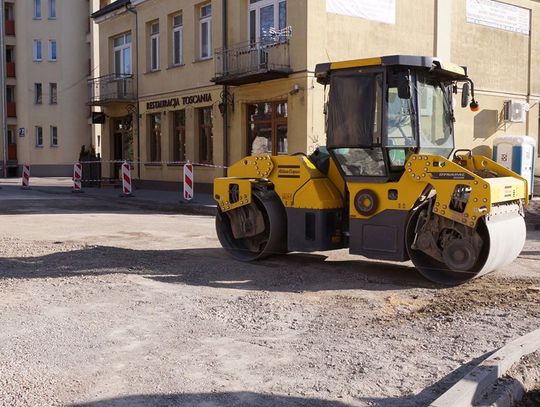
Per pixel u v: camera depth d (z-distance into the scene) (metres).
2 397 4.61
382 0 21.16
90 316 6.80
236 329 6.42
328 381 5.01
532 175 21.30
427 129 9.02
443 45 23.08
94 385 4.89
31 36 46.66
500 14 25.22
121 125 31.05
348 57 20.41
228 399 4.65
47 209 19.64
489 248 8.13
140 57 28.16
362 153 8.92
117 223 15.85
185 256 10.72
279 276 9.12
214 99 23.47
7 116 47.03
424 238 8.56
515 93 26.05
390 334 6.28
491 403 4.56
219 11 22.94
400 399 4.67
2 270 9.20
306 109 19.53
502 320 6.76
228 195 10.38
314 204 9.45
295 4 19.70
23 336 6.07
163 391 4.79
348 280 8.89
